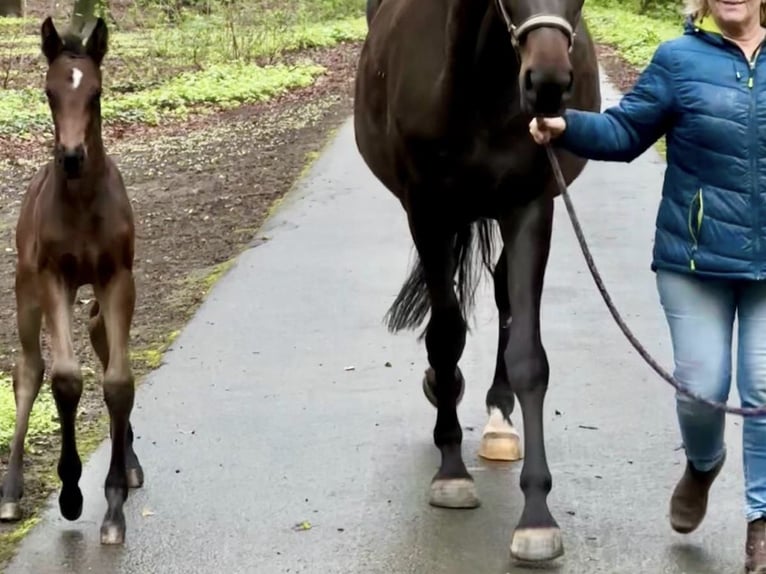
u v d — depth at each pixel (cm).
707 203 389
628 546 435
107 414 585
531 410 425
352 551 434
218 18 2283
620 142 402
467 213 462
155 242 975
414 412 577
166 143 1508
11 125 1504
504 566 419
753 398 398
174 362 657
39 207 448
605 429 549
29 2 2872
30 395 487
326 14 3105
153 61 2105
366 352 669
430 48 441
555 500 476
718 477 491
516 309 434
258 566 425
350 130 1518
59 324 443
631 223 962
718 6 380
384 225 980
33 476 510
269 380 625
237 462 520
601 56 2314
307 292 792
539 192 439
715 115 382
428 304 564
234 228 1011
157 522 462
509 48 412
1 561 433
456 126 432
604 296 382
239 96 1878
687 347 402
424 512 466
